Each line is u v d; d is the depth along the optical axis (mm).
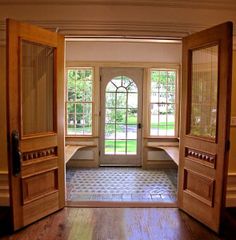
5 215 3398
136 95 6234
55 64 3404
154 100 6242
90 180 5215
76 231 3041
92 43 6055
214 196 3074
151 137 6215
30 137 3150
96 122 6219
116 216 3430
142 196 4277
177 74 6172
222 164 2961
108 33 3566
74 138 6230
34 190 3248
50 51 3400
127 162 6316
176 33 3590
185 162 3555
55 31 3539
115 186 4832
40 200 3314
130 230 3076
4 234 2967
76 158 6258
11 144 2936
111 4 3539
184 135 3564
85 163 6270
